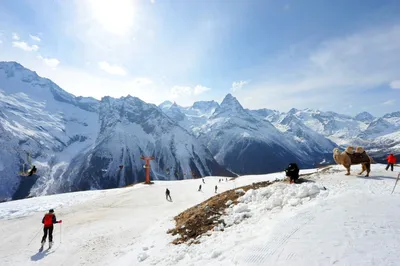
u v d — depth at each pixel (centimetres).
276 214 1151
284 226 957
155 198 4147
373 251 727
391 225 870
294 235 876
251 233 1025
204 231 1239
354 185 1400
